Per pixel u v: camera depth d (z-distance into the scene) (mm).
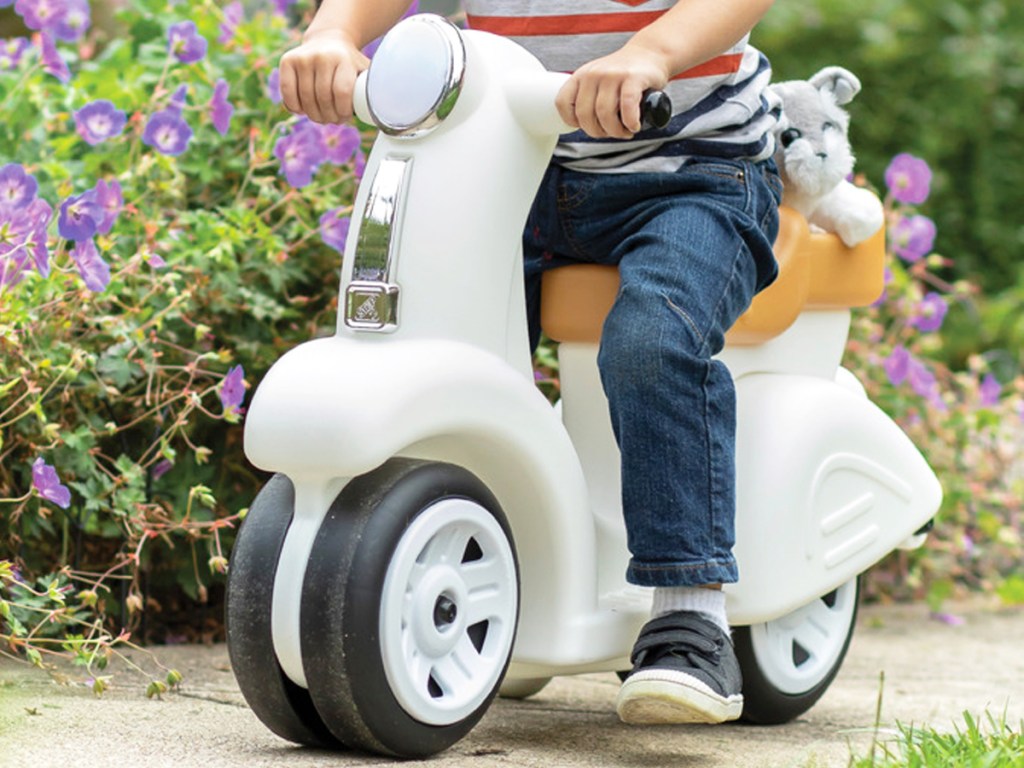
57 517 2949
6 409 2791
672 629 2141
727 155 2318
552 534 2191
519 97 2137
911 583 4066
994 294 7703
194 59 3314
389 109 2119
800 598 2457
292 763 2006
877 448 2617
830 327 2670
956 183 7820
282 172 3201
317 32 2279
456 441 2115
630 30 2305
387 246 2090
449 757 2104
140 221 3109
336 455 1952
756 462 2436
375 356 2027
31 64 3547
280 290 3297
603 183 2291
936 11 7879
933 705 2758
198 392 3094
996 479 4512
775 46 7848
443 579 2035
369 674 1960
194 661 2889
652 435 2102
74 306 2846
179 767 1964
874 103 7711
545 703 2680
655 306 2121
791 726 2555
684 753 2244
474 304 2111
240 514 2805
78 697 2449
